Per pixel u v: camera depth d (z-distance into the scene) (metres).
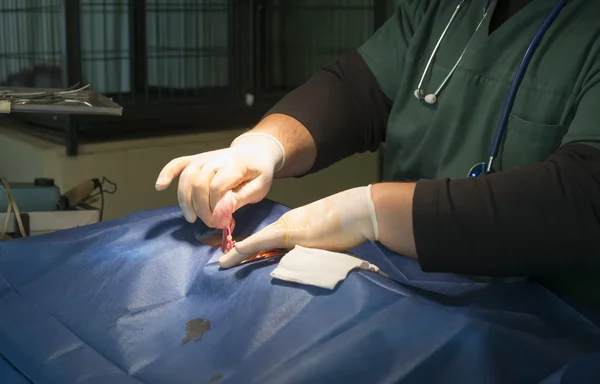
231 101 2.39
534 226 0.72
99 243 0.86
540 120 0.92
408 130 1.11
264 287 0.71
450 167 1.02
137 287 0.77
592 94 0.83
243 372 0.61
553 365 0.63
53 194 1.23
